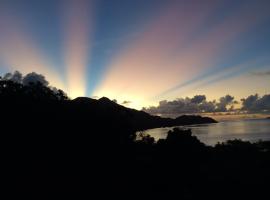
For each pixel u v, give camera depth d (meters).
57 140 59.09
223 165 81.44
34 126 59.00
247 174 69.75
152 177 61.12
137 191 50.47
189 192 53.62
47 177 47.69
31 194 42.06
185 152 88.12
